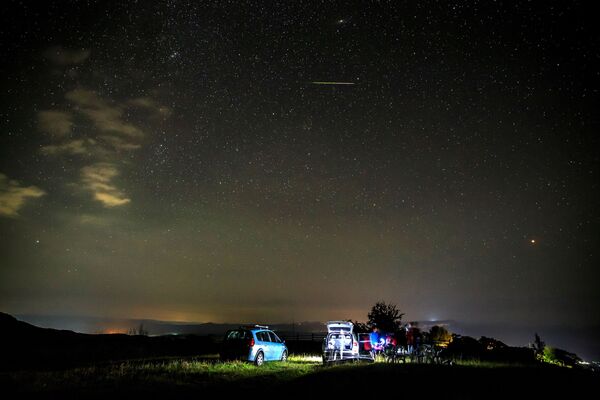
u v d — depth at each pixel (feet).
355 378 43.83
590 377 44.88
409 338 65.67
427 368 51.85
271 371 52.60
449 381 41.91
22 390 35.22
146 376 44.75
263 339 63.26
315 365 61.21
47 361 63.52
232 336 62.75
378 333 70.13
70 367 56.54
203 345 98.12
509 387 39.22
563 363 82.02
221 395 35.78
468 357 71.20
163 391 36.58
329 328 64.80
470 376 44.91
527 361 73.31
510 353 78.02
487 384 40.52
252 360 59.82
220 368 53.36
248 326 65.10
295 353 90.38
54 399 32.14
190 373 48.03
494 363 62.44
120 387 37.91
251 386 40.86
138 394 34.86
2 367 54.90
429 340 66.95
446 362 59.36
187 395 35.32
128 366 53.06
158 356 77.51
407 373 47.09
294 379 45.01
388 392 37.19
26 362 60.70
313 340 106.42
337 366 56.08
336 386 39.75
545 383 41.09
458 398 35.19
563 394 36.58
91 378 42.68
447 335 93.09
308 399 34.73
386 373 47.16
